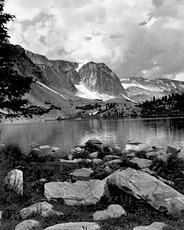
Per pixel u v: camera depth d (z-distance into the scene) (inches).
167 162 736.3
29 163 842.8
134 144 1800.0
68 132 3412.9
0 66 666.2
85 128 4242.1
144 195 414.9
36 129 4397.1
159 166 724.7
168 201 388.2
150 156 1029.2
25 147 1743.4
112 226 328.8
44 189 515.5
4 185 518.3
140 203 416.8
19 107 719.7
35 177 637.3
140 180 454.3
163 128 3324.3
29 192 520.7
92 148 1389.0
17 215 398.0
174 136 2253.9
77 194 475.2
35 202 466.6
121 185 442.6
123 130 3390.7
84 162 882.8
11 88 669.3
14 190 504.7
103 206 427.8
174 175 653.9
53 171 721.6
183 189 520.1
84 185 508.7
